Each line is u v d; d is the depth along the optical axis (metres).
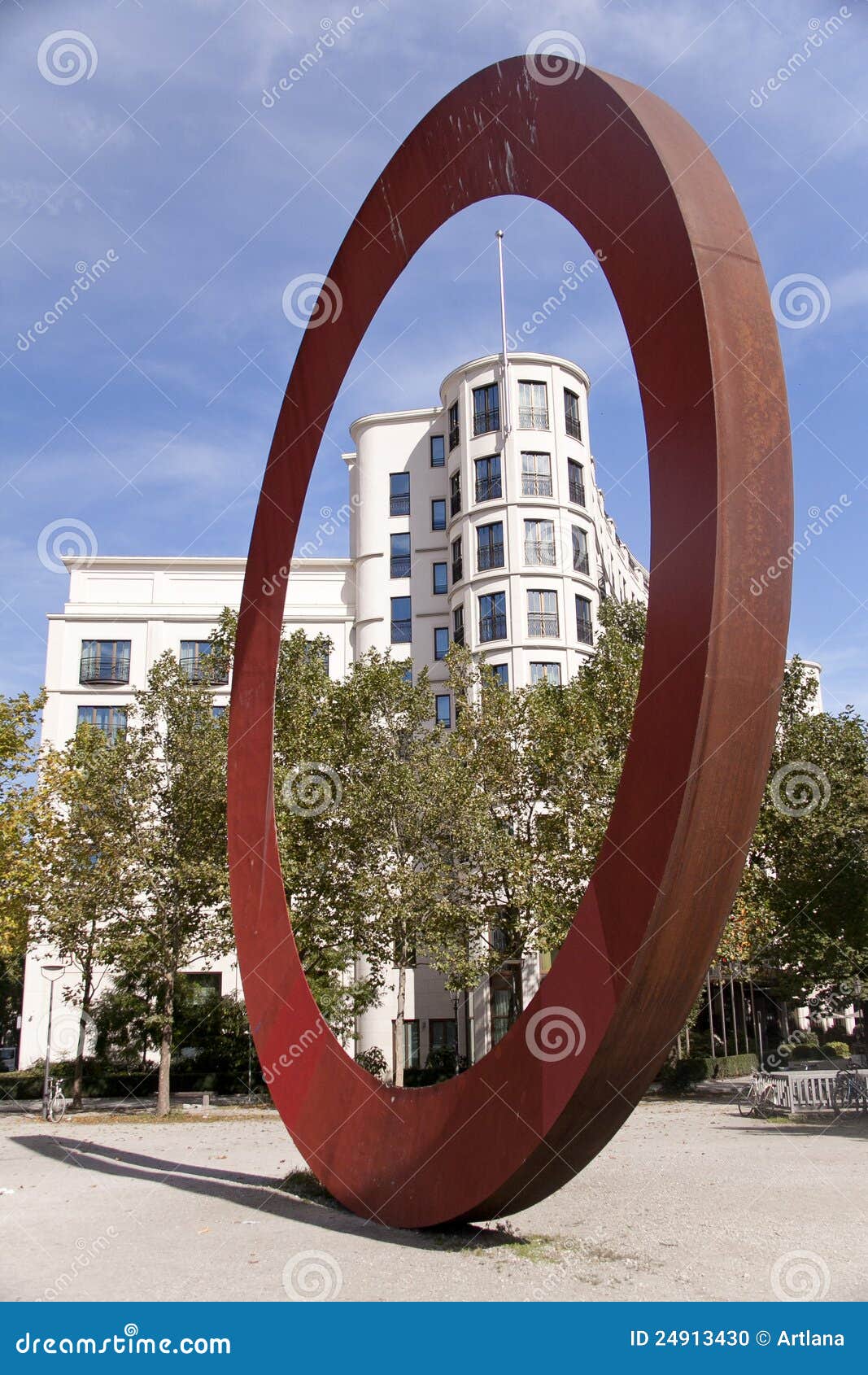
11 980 53.78
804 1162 12.80
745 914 25.38
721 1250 7.74
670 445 6.60
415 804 24.25
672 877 6.14
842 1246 7.84
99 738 25.84
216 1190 11.12
